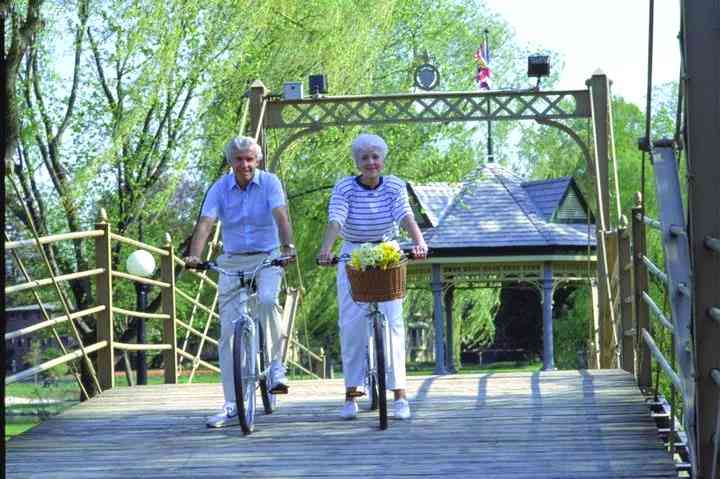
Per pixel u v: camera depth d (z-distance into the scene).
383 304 7.66
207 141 21.78
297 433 7.35
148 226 23.22
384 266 6.90
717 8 4.72
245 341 7.40
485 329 36.69
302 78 22.61
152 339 30.83
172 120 21.34
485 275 27.39
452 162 28.34
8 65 14.48
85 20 19.67
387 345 7.66
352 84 23.59
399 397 7.74
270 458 6.64
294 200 26.81
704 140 4.75
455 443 6.87
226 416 7.76
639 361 8.92
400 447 6.80
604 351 12.27
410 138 27.77
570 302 47.69
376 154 7.39
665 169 5.64
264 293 7.40
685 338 5.22
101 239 10.19
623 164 40.69
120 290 23.67
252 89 15.80
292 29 22.34
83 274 9.71
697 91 4.74
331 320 28.80
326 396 8.89
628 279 10.02
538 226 27.48
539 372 9.93
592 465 6.21
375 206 7.43
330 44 22.50
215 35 20.23
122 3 19.05
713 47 4.72
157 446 7.14
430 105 15.86
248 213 7.37
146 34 19.41
